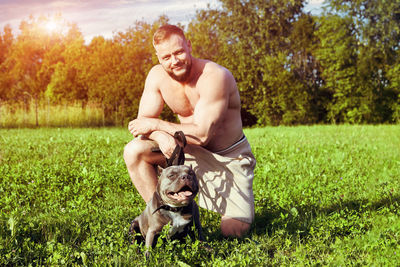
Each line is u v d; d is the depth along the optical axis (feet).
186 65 11.48
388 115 78.18
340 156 27.17
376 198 15.88
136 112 75.15
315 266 9.58
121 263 9.73
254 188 18.04
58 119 67.21
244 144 12.76
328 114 78.48
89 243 10.53
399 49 77.15
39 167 22.27
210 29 82.48
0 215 13.57
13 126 63.05
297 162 25.13
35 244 11.16
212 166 12.41
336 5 76.79
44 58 130.52
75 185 18.21
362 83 75.92
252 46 80.43
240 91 78.79
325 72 78.69
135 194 17.11
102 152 29.01
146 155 12.11
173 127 11.68
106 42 88.07
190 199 9.68
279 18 79.61
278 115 78.59
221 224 12.59
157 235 10.62
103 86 81.30
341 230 12.24
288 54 81.10
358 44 77.41
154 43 11.53
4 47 162.50
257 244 11.26
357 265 9.66
